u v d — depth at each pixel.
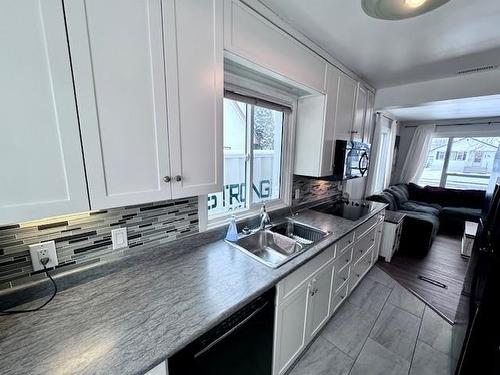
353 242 2.10
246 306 1.04
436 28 1.51
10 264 0.89
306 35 1.61
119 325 0.84
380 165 4.89
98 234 1.09
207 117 1.10
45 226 0.95
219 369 0.95
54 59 0.68
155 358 0.71
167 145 0.98
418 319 2.04
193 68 1.01
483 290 1.14
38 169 0.69
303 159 2.19
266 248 1.82
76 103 0.73
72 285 1.04
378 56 1.95
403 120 5.49
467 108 3.66
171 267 1.25
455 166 5.24
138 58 0.85
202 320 0.87
